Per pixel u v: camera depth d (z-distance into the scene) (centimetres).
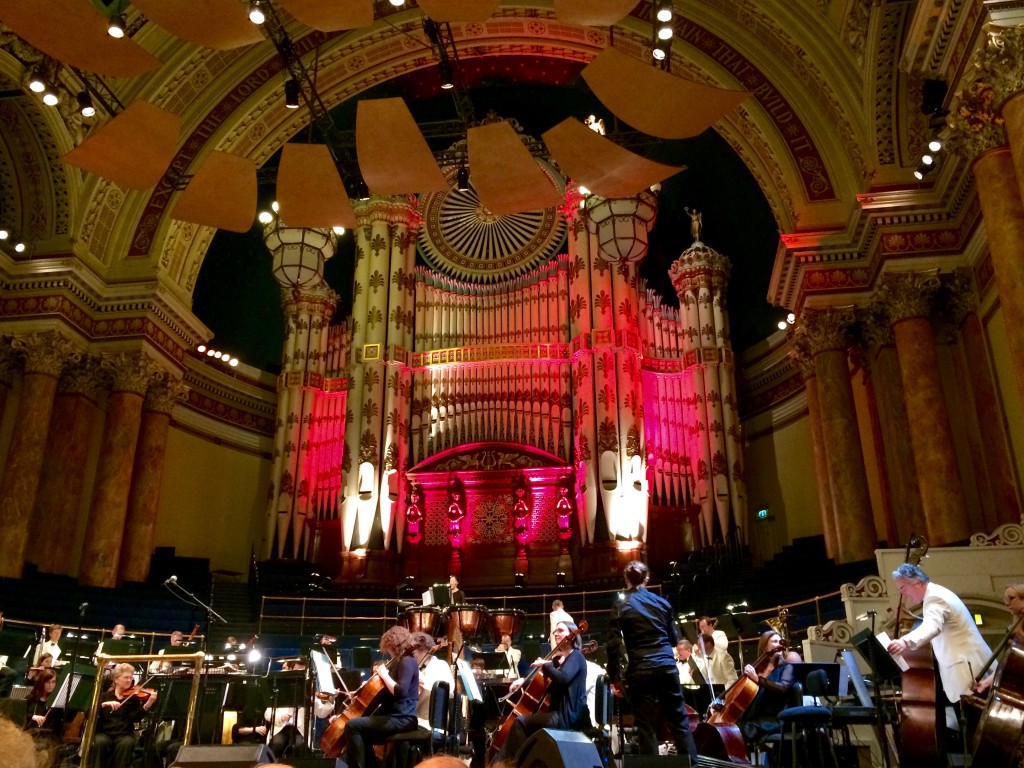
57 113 1609
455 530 1938
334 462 2031
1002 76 965
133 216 1802
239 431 2177
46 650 1154
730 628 929
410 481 1981
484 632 934
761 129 1652
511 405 2011
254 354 2261
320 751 818
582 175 923
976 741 434
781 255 1633
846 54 1528
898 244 1445
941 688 526
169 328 1850
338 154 2095
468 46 1922
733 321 2211
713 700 739
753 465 2073
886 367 1518
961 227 1424
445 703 699
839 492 1498
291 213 964
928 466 1338
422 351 2092
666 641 595
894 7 1364
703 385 1964
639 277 2145
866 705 639
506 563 1911
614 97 853
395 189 968
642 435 1905
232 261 2217
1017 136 955
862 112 1520
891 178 1466
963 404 1417
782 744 675
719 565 1662
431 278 2161
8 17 751
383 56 1906
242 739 927
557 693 650
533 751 358
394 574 1902
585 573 1820
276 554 1950
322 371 2119
